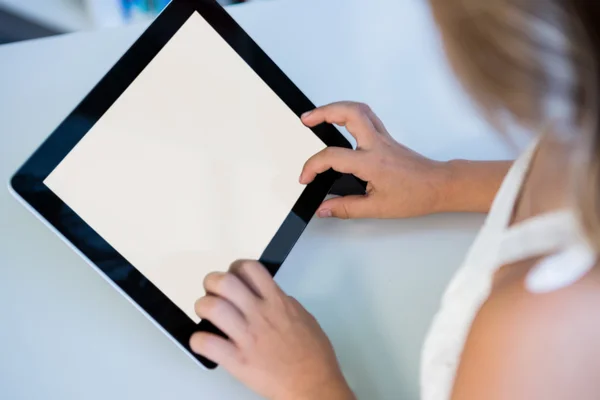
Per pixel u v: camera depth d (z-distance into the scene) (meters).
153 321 0.45
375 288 0.52
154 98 0.47
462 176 0.53
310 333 0.47
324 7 0.61
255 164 0.50
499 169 0.53
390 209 0.53
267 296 0.47
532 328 0.26
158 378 0.48
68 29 0.98
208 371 0.49
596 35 0.20
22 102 0.56
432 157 0.57
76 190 0.44
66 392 0.48
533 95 0.23
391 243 0.53
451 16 0.23
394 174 0.52
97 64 0.58
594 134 0.22
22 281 0.50
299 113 0.51
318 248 0.53
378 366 0.50
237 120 0.49
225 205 0.48
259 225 0.49
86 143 0.45
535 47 0.21
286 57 0.59
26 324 0.49
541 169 0.34
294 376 0.45
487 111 0.26
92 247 0.44
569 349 0.25
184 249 0.47
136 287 0.45
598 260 0.26
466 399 0.29
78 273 0.51
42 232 0.52
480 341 0.29
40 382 0.48
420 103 0.58
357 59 0.59
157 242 0.46
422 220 0.54
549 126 0.26
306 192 0.51
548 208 0.32
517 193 0.38
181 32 0.48
